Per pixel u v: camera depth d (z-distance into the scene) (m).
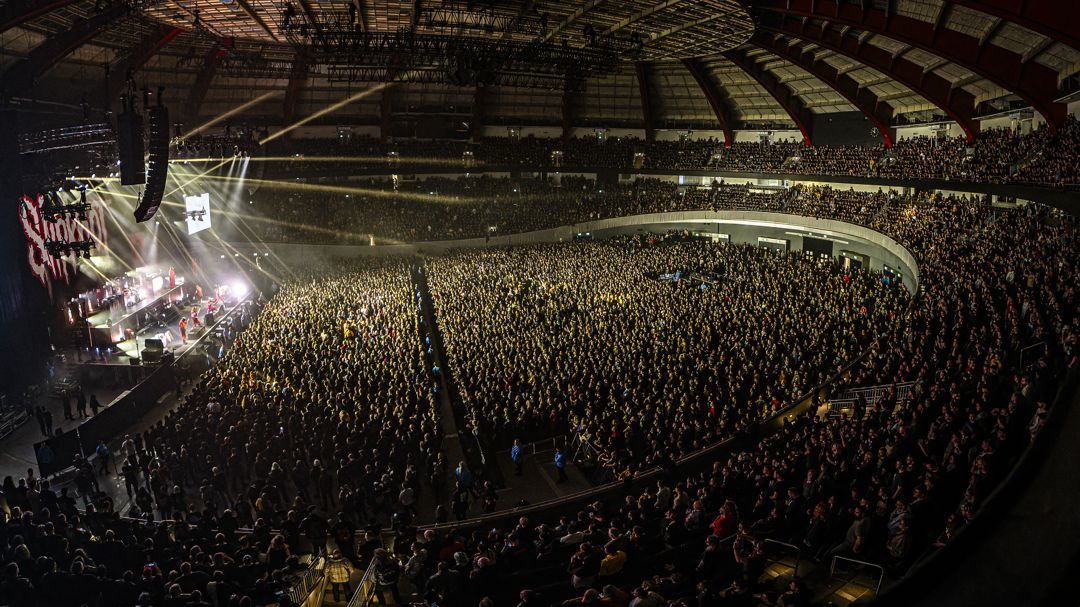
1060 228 29.39
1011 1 27.78
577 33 48.09
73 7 34.06
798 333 30.70
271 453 20.56
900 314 29.97
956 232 38.81
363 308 38.31
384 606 13.93
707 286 43.44
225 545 14.68
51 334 32.62
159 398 29.77
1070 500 6.44
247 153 48.28
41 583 11.95
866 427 17.25
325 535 16.09
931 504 12.02
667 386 24.77
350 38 38.75
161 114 26.92
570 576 13.66
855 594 10.88
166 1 37.38
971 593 5.85
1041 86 36.75
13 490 17.48
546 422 24.41
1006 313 20.39
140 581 12.72
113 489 21.67
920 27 36.94
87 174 32.16
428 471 20.25
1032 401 12.98
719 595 11.06
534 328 34.44
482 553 13.77
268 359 29.12
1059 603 5.46
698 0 37.62
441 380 30.06
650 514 15.64
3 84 35.19
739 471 16.45
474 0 39.75
